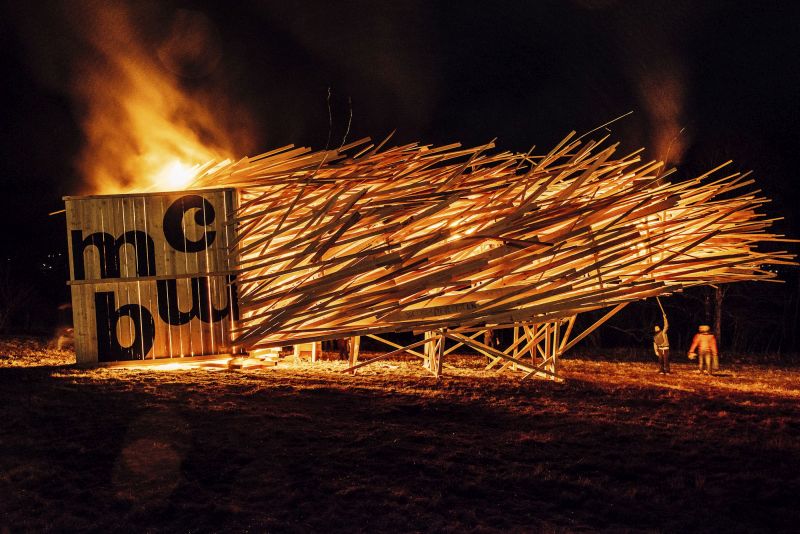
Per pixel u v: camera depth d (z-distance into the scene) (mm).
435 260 8156
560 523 5609
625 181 9336
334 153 9570
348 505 5645
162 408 7605
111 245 9625
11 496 5406
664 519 5797
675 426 8508
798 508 6152
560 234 8266
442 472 6418
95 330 9641
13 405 7488
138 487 5695
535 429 8039
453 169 9055
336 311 8125
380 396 9047
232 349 9648
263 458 6422
